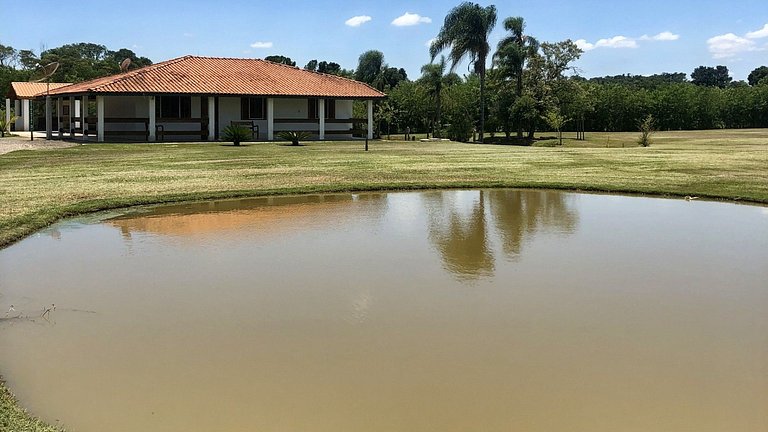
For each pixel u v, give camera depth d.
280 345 4.88
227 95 30.25
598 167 17.73
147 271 6.98
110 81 29.30
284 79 34.16
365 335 5.09
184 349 4.80
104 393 4.09
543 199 12.38
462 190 13.67
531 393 4.10
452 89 44.31
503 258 7.60
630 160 19.97
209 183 13.79
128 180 14.06
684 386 4.20
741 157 21.12
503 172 16.39
